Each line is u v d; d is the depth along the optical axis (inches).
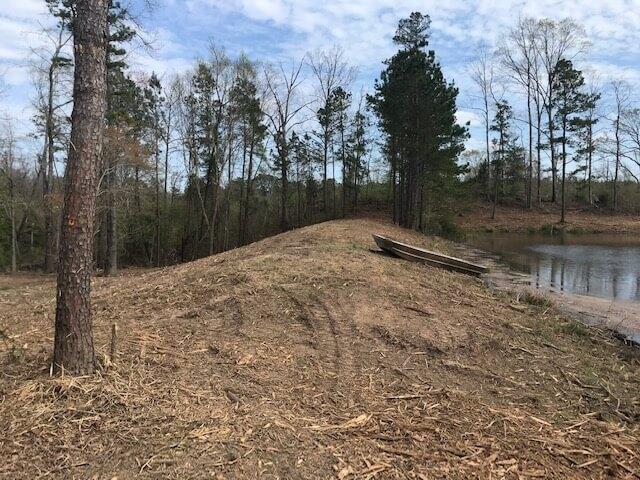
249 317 243.9
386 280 318.7
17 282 733.3
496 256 788.0
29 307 321.4
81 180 158.9
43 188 1035.3
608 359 225.3
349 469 122.6
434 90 1090.1
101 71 160.2
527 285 494.0
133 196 1160.2
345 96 1536.7
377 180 2016.5
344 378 182.9
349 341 221.3
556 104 1587.1
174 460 122.1
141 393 155.6
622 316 350.9
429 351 214.5
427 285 331.9
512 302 323.9
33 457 122.1
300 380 177.9
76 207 158.9
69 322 161.6
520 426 152.2
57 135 910.4
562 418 160.6
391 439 138.9
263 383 172.4
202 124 1321.4
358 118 1579.7
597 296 439.8
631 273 597.0
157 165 1310.3
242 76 1296.8
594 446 142.9
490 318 270.2
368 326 238.4
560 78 1562.5
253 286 286.8
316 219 1617.9
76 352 162.7
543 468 129.3
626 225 1439.5
